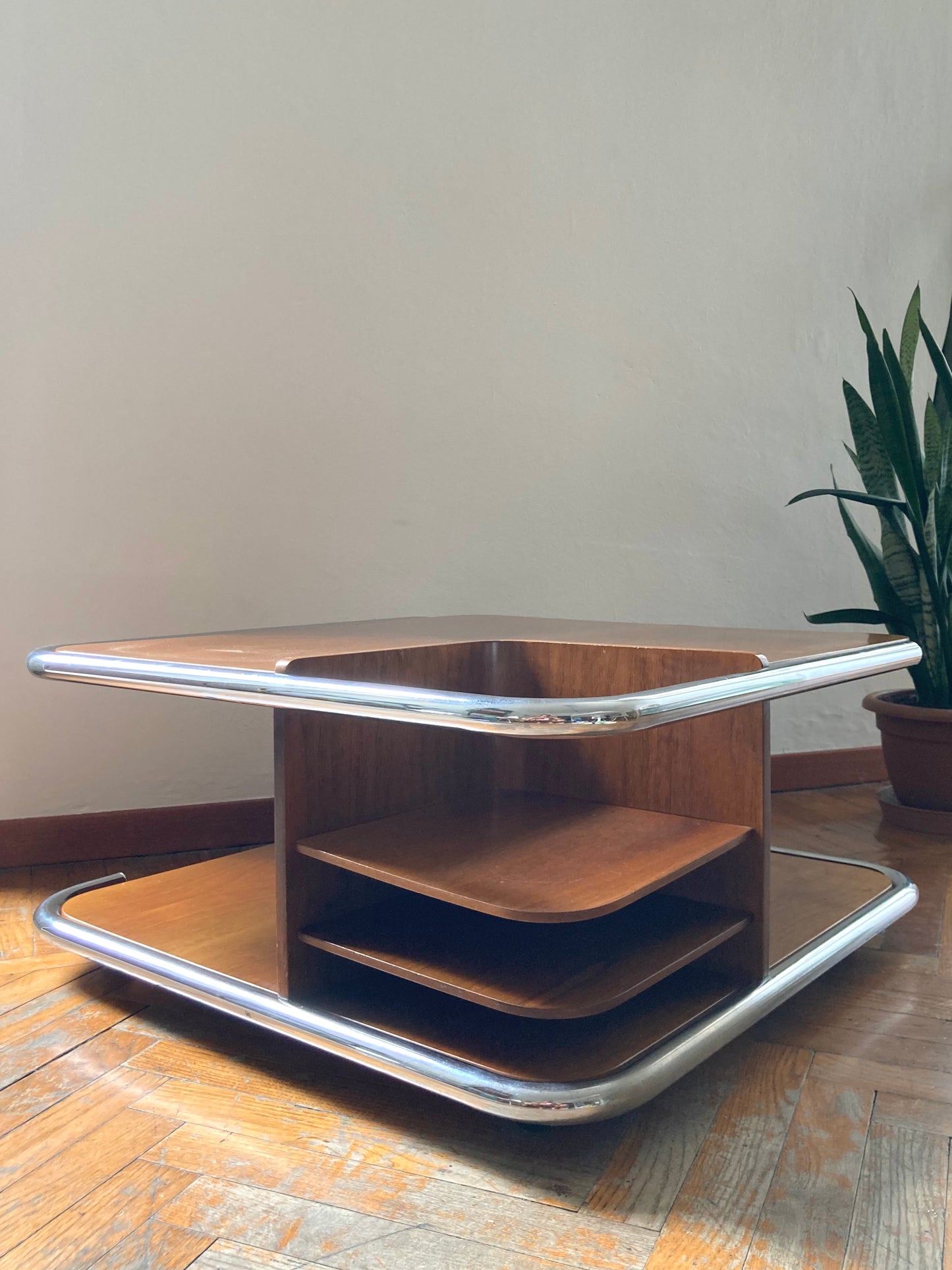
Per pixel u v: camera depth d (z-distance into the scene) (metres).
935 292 2.15
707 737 1.03
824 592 2.10
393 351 1.76
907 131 2.09
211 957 1.00
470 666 1.15
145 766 1.64
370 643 1.10
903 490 1.72
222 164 1.64
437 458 1.80
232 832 1.68
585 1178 0.76
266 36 1.65
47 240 1.54
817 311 2.06
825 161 2.03
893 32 2.05
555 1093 0.75
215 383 1.65
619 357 1.92
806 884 1.25
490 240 1.82
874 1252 0.67
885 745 1.79
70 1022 1.02
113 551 1.61
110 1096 0.88
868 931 1.13
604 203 1.89
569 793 1.15
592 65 1.86
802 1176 0.76
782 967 1.00
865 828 1.77
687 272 1.96
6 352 1.53
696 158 1.94
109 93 1.56
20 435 1.54
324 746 0.96
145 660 0.94
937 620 1.71
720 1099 0.87
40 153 1.53
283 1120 0.84
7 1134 0.82
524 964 0.87
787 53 1.99
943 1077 0.91
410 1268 0.66
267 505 1.69
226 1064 0.94
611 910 0.78
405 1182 0.75
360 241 1.73
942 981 1.13
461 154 1.79
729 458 2.01
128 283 1.59
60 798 1.59
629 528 1.95
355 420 1.74
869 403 2.12
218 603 1.67
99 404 1.58
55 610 1.58
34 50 1.52
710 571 2.01
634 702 0.71
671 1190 0.74
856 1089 0.89
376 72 1.72
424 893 0.82
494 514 1.85
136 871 1.55
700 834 0.98
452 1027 0.86
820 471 2.08
